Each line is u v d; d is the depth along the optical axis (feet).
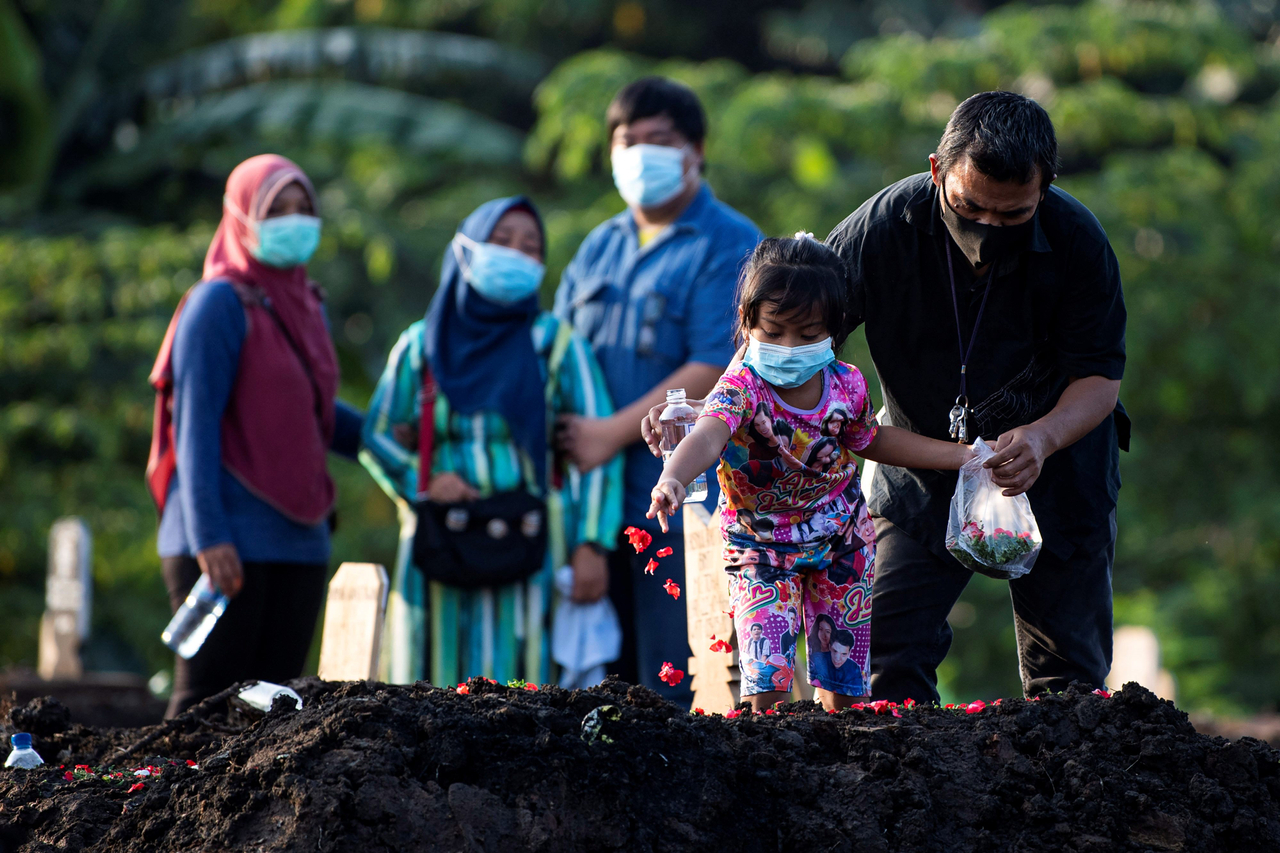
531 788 27.55
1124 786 29.58
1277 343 126.93
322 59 138.21
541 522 50.52
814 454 32.48
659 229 54.49
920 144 130.41
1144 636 89.25
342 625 44.62
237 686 38.29
